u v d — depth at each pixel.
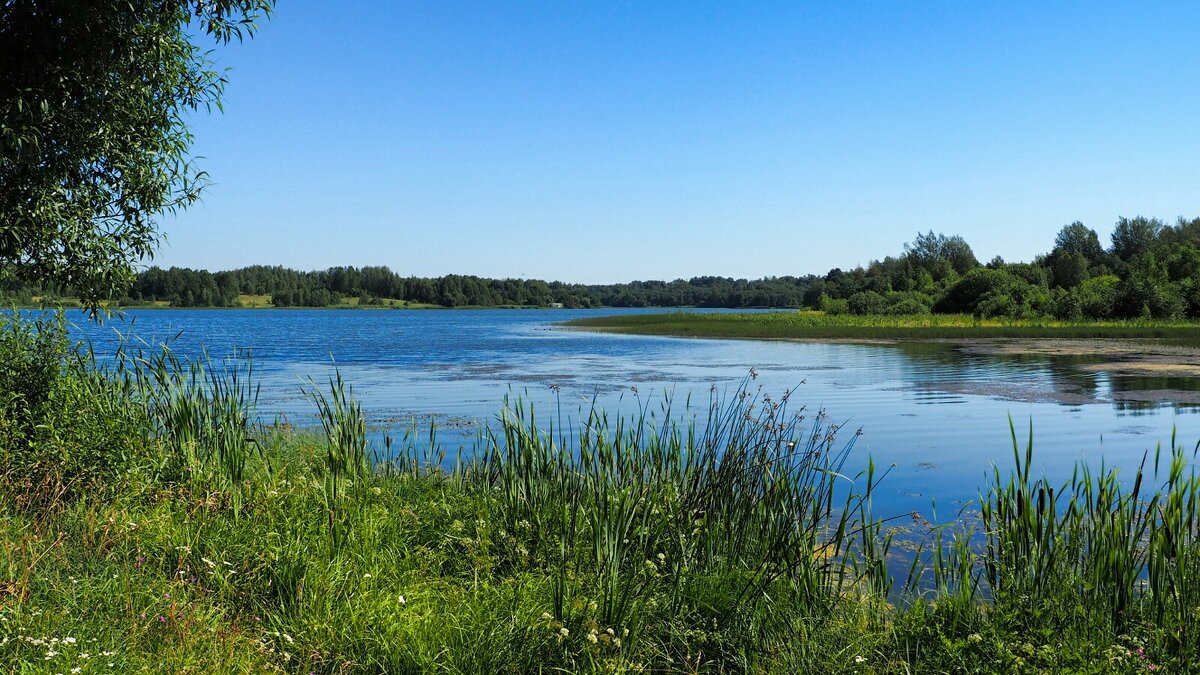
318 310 159.00
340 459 7.02
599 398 18.33
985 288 70.62
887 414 15.92
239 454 7.00
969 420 15.11
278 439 8.22
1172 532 5.11
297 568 5.07
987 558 5.59
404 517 6.46
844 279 111.25
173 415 7.71
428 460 8.68
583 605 4.86
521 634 4.58
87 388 7.28
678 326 62.34
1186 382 22.03
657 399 17.94
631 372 26.16
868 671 4.45
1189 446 12.22
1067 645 4.45
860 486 9.62
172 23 8.22
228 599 4.84
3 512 5.43
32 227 7.55
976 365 28.19
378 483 7.54
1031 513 5.41
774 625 4.99
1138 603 5.01
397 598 4.82
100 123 7.72
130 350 8.50
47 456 6.30
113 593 4.50
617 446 6.96
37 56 7.13
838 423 14.55
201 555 5.25
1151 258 76.94
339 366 28.42
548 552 5.82
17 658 3.61
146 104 8.16
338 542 5.59
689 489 6.36
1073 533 5.50
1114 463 10.95
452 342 47.06
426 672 4.27
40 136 7.28
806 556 5.37
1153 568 4.97
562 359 32.66
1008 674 4.31
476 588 5.07
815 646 4.71
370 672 4.32
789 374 25.19
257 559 5.22
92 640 3.90
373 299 175.75
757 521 5.97
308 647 4.40
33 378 6.94
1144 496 8.75
